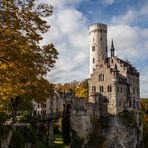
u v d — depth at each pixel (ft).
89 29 443.32
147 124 465.88
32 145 197.57
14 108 143.74
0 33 73.05
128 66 402.11
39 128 333.01
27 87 98.73
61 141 337.11
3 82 78.38
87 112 341.21
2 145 134.92
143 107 543.80
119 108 361.51
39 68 88.12
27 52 77.20
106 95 364.17
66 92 491.31
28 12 74.95
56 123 408.87
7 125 144.87
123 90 372.58
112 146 344.08
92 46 433.89
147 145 411.75
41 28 77.92
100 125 354.33
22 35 76.33
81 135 329.72
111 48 412.98
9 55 74.13
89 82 380.37
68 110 338.13
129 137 357.00
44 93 107.65
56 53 90.63
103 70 370.94
